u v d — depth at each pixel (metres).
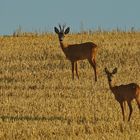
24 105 96.69
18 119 85.62
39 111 91.62
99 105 94.94
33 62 142.75
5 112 91.56
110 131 77.25
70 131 77.06
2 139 74.06
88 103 96.75
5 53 152.88
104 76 124.94
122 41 165.50
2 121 83.12
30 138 74.06
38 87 114.50
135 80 119.00
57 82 118.12
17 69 135.88
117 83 116.00
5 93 108.69
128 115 88.12
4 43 165.75
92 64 116.56
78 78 119.62
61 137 73.94
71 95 104.38
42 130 77.31
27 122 82.44
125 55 148.12
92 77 123.75
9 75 127.62
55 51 154.50
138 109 92.88
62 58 147.38
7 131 76.88
